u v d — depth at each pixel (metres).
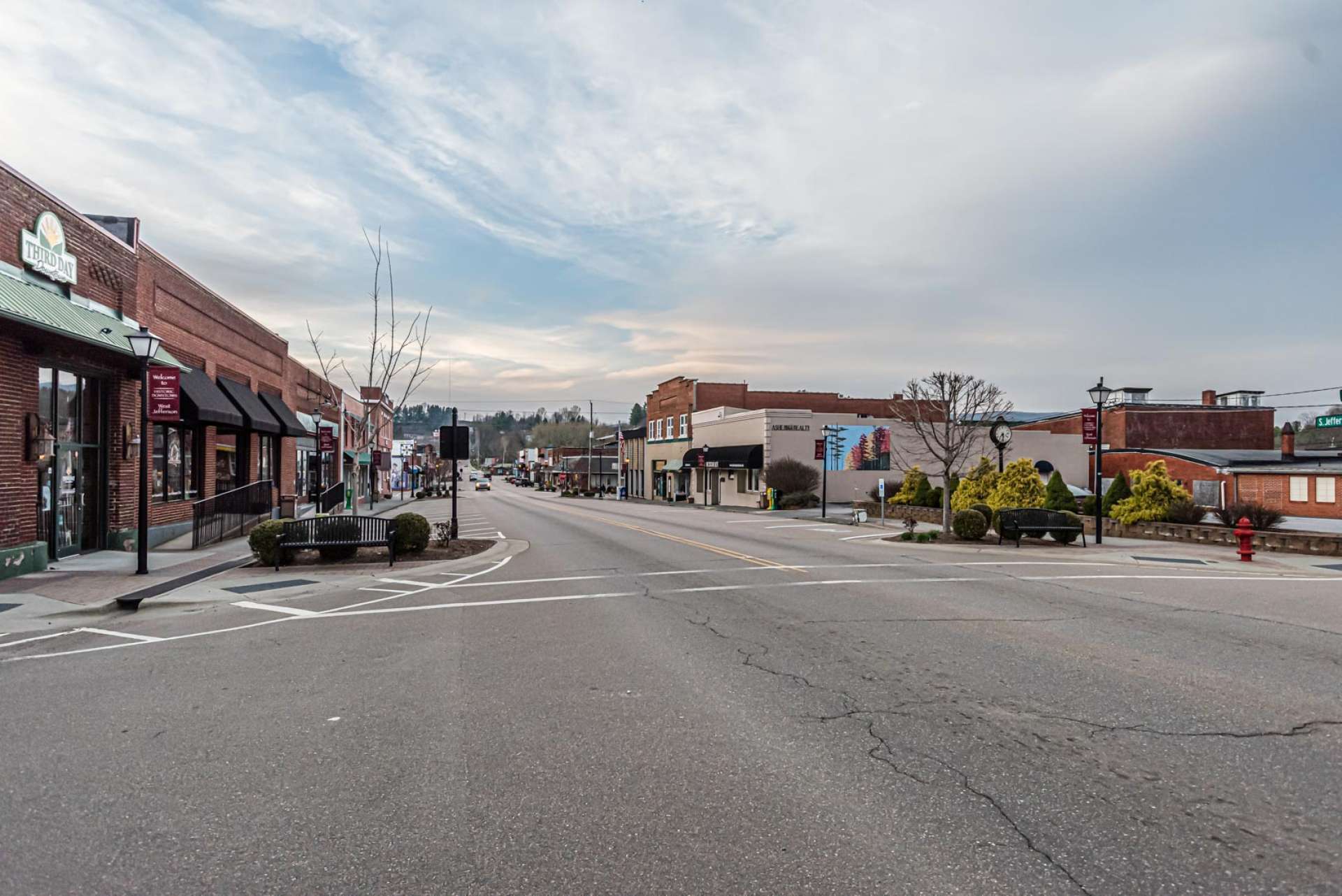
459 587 12.88
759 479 43.09
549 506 48.94
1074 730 5.48
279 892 3.49
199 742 5.47
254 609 11.01
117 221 18.38
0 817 4.28
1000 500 24.94
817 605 10.67
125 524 17.58
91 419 17.00
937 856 3.72
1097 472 20.25
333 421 42.69
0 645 8.83
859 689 6.52
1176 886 3.44
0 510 13.27
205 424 21.27
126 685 7.00
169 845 3.94
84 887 3.54
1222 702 6.09
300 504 35.31
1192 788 4.47
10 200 13.52
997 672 7.05
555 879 3.57
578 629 9.21
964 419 30.86
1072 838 3.89
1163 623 9.29
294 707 6.26
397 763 5.02
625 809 4.29
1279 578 13.49
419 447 103.62
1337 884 3.44
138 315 18.30
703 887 3.47
